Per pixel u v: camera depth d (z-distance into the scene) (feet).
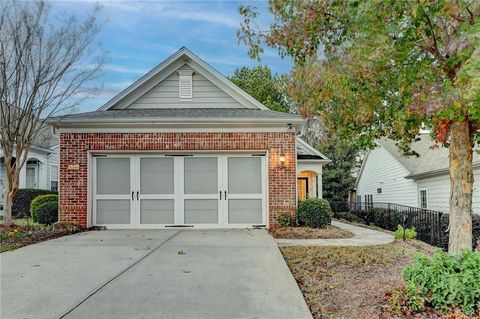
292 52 17.84
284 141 35.63
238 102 42.32
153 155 35.94
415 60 14.70
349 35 15.65
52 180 68.64
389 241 30.01
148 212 35.65
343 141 20.61
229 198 35.78
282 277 17.88
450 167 16.40
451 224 16.20
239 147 35.55
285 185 35.29
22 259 21.75
